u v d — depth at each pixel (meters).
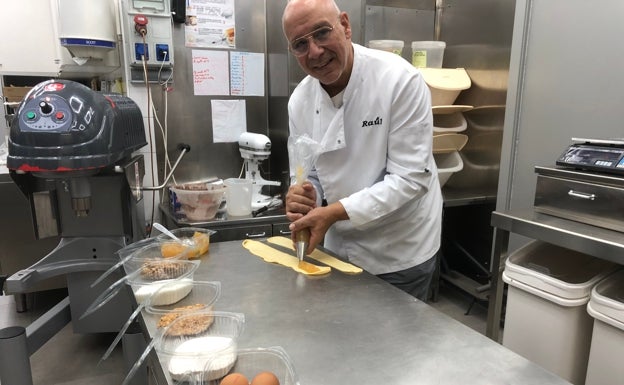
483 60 2.54
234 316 0.90
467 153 2.75
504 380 0.74
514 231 1.60
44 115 1.27
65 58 2.46
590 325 1.49
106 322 1.95
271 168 2.89
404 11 2.85
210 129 2.69
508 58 2.35
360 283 1.16
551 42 2.18
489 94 2.52
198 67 2.59
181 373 0.73
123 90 2.49
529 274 1.53
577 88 2.09
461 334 0.89
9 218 2.36
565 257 1.75
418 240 1.53
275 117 2.75
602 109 2.00
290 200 1.32
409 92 1.30
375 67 1.34
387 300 1.06
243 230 2.28
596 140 1.54
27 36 2.58
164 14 2.27
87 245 1.64
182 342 0.83
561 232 1.43
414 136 1.31
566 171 1.53
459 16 2.72
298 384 0.71
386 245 1.50
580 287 1.41
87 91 1.35
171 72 2.45
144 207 2.43
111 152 1.35
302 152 1.33
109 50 2.33
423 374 0.76
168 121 2.57
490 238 2.62
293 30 1.17
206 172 2.73
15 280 1.46
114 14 2.36
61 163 1.27
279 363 0.77
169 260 1.19
